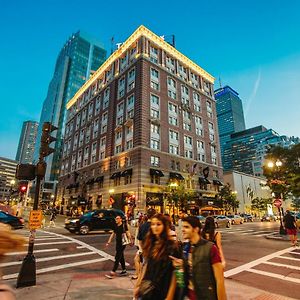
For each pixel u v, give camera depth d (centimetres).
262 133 18725
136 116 3972
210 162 4941
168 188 3634
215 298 259
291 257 1053
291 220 1420
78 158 5791
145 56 4356
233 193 4884
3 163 17662
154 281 269
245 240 1667
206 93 5591
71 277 674
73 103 7094
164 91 4459
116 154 4238
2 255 161
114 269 693
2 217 1803
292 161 2567
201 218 2280
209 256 273
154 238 301
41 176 670
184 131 4569
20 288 563
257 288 622
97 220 1886
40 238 1491
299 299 541
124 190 3788
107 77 5497
